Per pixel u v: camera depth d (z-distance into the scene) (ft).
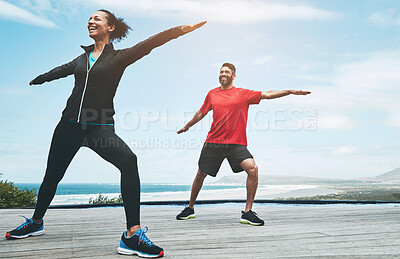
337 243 6.89
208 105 11.09
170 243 6.88
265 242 6.98
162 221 10.37
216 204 16.90
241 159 10.12
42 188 7.29
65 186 311.47
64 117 6.42
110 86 6.22
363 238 7.45
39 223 7.65
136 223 5.87
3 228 8.86
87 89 6.14
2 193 21.02
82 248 6.38
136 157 6.08
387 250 6.25
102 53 6.30
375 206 15.53
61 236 7.67
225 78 10.75
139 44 6.11
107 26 6.42
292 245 6.68
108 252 6.04
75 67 6.62
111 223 9.90
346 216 11.51
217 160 10.68
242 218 9.80
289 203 16.84
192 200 11.04
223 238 7.44
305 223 9.84
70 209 14.52
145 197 127.44
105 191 215.92
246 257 5.65
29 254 5.88
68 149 6.57
